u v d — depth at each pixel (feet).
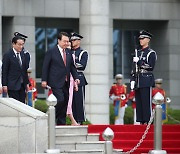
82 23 150.82
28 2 166.30
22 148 98.68
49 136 97.14
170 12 176.65
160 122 98.73
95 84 150.30
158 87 143.43
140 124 118.11
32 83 142.41
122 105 151.43
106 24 151.02
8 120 98.99
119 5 174.19
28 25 166.40
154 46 178.60
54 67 108.88
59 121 109.70
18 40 111.55
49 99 97.45
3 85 111.34
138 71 117.19
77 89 110.63
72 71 110.42
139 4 175.22
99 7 150.41
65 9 169.37
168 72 176.55
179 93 176.86
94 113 150.10
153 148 105.81
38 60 172.65
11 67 111.45
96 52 150.30
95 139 105.50
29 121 98.37
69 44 112.68
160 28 177.99
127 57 179.11
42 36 173.06
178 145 110.11
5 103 99.04
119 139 109.70
